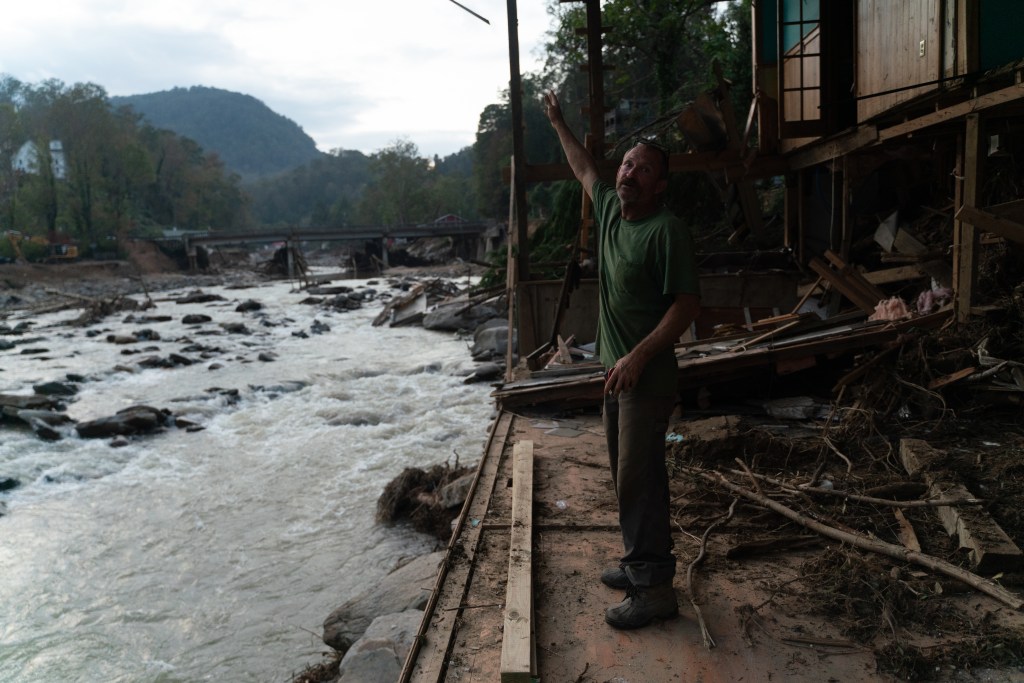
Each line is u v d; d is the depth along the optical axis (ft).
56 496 34.37
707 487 14.64
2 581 26.35
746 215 38.14
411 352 67.97
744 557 11.97
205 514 31.73
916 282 27.94
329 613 23.11
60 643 22.52
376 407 47.11
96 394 54.49
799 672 8.96
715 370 20.38
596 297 32.76
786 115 36.04
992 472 14.08
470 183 436.76
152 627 23.15
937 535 12.20
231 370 61.98
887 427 17.49
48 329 97.40
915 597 10.36
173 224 400.06
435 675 9.14
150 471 37.45
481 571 11.75
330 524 29.96
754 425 18.72
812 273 34.37
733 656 9.29
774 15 37.42
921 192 32.48
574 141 11.76
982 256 21.44
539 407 21.29
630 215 9.86
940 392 18.10
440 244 294.05
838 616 10.17
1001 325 19.19
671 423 19.38
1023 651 9.18
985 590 10.36
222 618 23.43
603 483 15.30
